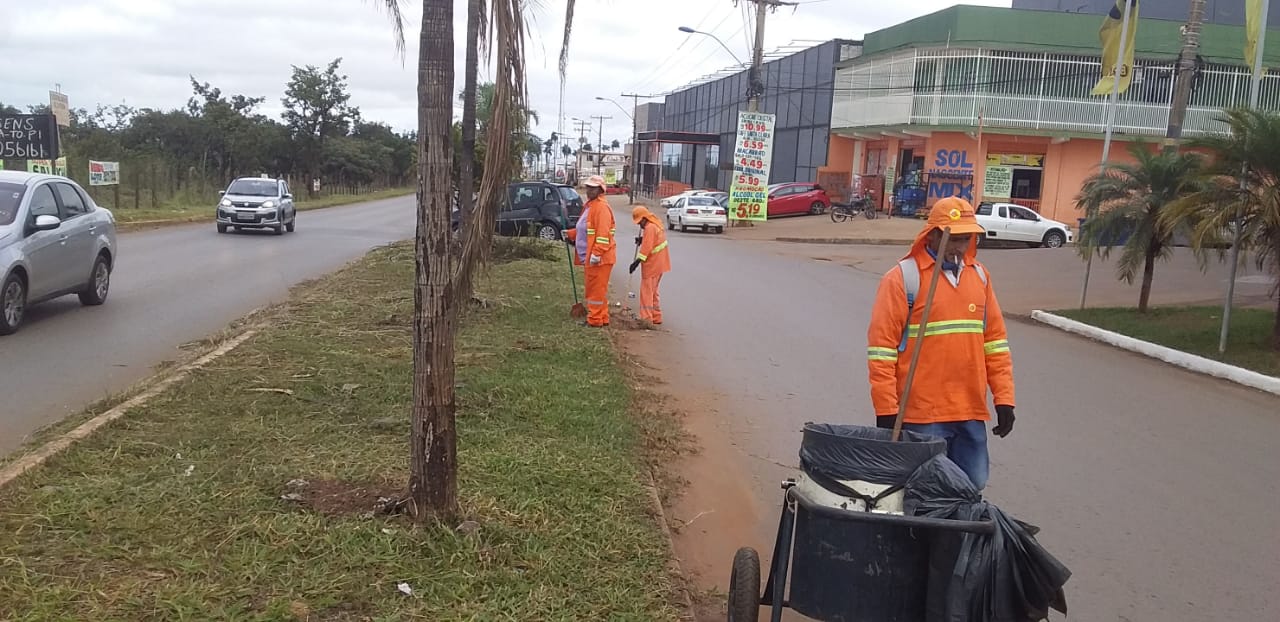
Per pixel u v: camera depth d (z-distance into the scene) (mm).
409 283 14094
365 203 56969
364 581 4000
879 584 3416
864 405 8453
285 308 11352
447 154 4355
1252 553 5320
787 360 10391
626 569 4406
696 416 7820
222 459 5414
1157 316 14320
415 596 3932
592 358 9125
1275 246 10789
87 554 4043
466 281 4613
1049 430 7875
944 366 4332
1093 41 37688
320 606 3771
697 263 22125
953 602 3291
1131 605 4629
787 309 14586
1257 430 8133
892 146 43938
